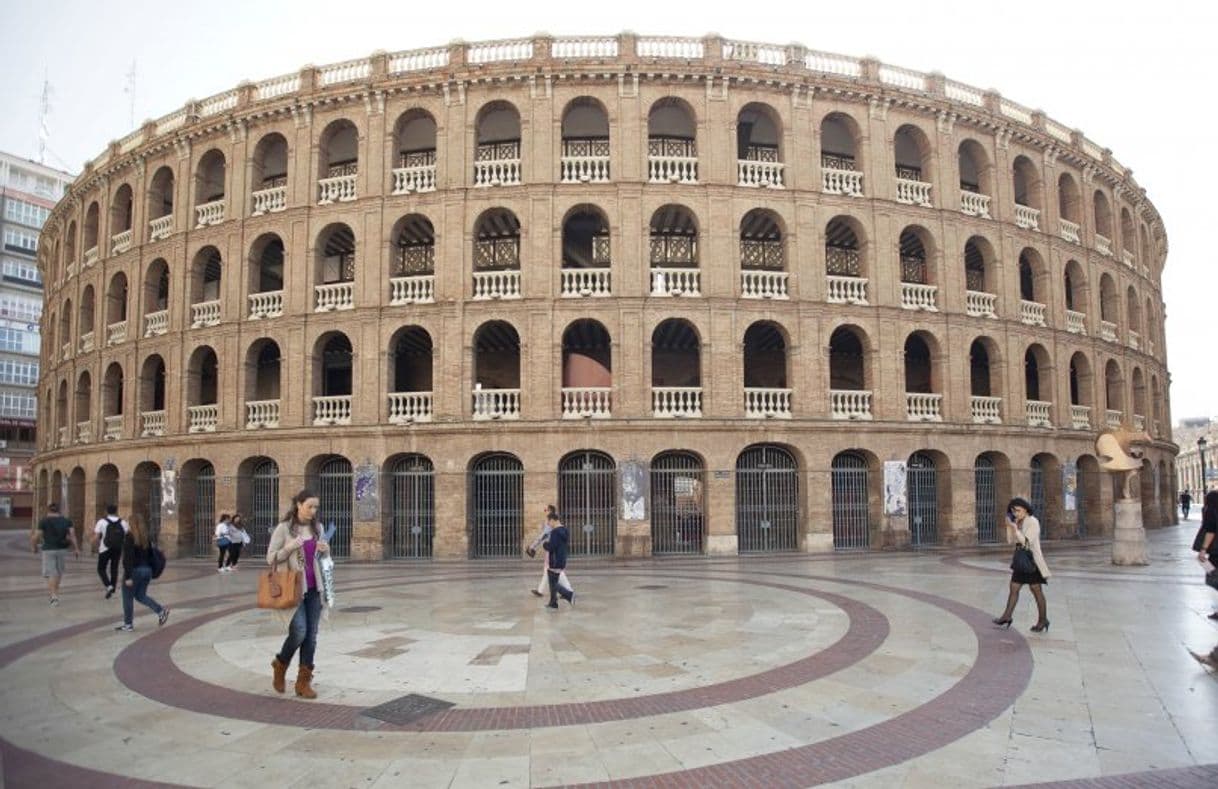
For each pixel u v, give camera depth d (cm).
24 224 8656
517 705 965
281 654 1019
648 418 3028
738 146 3612
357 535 3073
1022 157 3809
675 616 1589
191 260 3550
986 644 1280
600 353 3738
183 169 3631
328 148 3447
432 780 727
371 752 804
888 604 1714
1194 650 1222
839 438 3167
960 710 927
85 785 727
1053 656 1190
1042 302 3778
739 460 3231
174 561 3216
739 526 3153
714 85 3228
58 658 1280
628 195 3139
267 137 3509
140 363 3678
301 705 975
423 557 3105
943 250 3444
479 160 3259
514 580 2306
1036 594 1379
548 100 3195
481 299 3103
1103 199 4281
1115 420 4094
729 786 708
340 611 1703
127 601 1528
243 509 3316
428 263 3559
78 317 4175
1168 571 2256
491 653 1252
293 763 775
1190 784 702
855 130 3419
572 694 1010
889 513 3184
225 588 2208
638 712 930
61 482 4344
